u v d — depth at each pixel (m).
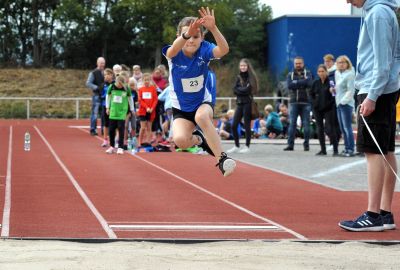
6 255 8.06
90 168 18.34
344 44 54.88
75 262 7.79
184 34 9.79
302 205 12.71
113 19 61.94
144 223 10.62
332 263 7.99
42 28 63.00
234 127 23.92
